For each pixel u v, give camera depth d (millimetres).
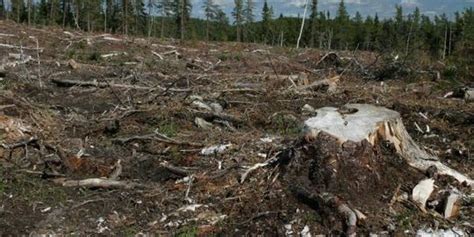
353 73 14477
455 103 10500
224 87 11250
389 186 5383
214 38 51344
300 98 10758
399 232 4848
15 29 21531
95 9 41312
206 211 5473
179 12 43156
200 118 8516
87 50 17859
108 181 6086
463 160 6957
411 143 6062
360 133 5480
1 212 5453
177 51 19266
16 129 7504
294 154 5602
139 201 5770
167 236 5094
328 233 4863
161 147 7406
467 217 5160
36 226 5254
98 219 5422
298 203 5199
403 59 15141
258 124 8711
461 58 14242
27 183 6117
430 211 5207
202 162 6723
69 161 6680
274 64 16172
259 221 5145
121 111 9094
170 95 10188
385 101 10539
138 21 44188
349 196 5152
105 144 7594
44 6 45156
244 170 6133
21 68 13664
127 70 13883
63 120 8531
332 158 5305
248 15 45406
